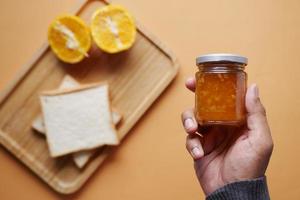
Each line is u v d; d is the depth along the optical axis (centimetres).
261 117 34
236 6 57
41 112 58
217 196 33
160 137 58
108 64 58
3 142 59
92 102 57
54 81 59
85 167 59
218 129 37
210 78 33
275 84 57
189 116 35
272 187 57
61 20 54
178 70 57
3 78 59
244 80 34
